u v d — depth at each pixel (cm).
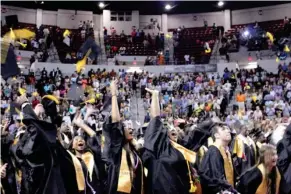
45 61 2625
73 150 450
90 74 2386
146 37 3072
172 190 402
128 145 422
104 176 452
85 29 3055
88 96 1144
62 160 389
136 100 2112
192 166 444
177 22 3400
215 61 2852
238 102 1947
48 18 3225
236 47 2859
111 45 3017
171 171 408
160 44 3017
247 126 764
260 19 3228
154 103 433
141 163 418
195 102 1895
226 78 2373
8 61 509
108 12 3297
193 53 2977
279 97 1994
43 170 370
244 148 595
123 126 414
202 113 1459
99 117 807
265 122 795
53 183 371
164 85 2273
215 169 435
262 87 2214
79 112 534
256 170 452
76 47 2903
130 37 3080
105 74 2416
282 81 2198
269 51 2739
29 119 371
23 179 382
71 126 529
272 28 2980
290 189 475
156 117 427
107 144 403
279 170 484
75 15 3262
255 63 2706
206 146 491
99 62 2789
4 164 446
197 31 3216
